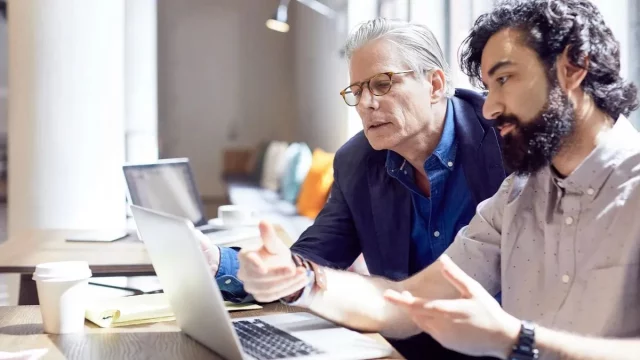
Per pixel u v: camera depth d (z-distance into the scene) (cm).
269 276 133
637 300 126
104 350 125
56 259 220
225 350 117
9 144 373
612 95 129
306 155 590
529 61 127
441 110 187
